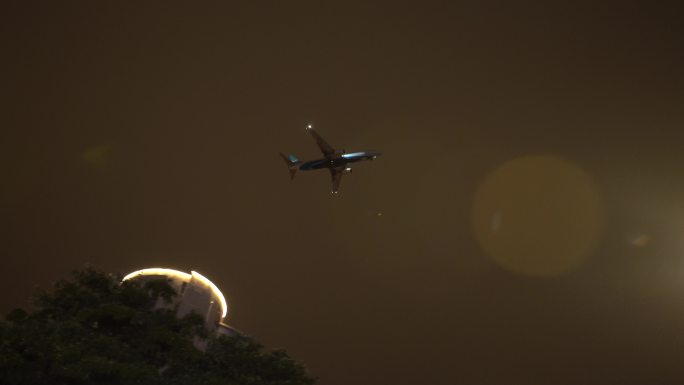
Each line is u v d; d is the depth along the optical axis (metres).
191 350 33.44
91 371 28.22
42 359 28.80
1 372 27.78
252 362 35.59
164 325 34.59
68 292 34.59
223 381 32.34
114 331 33.88
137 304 35.78
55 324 32.91
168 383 31.56
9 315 32.56
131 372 29.34
